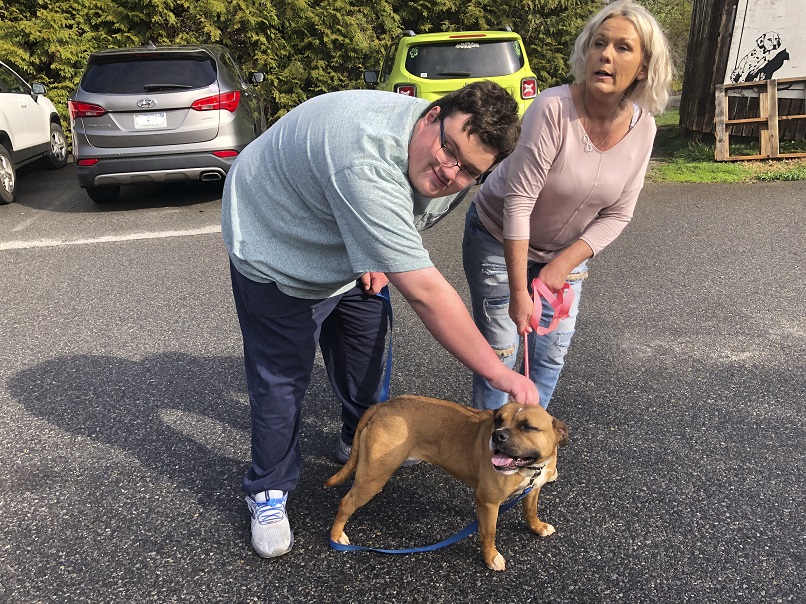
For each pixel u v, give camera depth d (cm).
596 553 246
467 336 200
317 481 294
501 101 177
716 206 711
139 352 413
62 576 239
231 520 269
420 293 193
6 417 343
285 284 224
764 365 376
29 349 418
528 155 246
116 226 700
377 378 289
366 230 187
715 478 284
